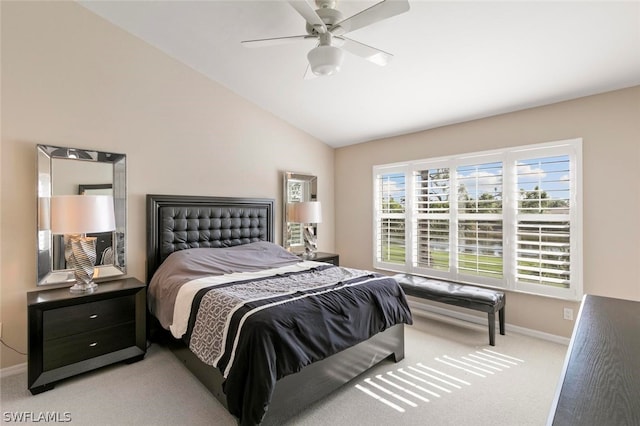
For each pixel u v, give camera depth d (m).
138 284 2.70
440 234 3.89
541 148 3.09
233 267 3.05
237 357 1.71
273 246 3.76
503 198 3.34
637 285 2.61
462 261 3.68
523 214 3.22
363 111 3.79
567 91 2.81
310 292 2.22
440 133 3.90
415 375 2.42
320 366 1.99
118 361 2.52
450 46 2.46
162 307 2.68
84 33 2.75
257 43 2.13
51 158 2.58
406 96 3.30
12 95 2.42
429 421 1.89
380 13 1.79
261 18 2.54
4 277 2.40
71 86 2.69
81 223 2.37
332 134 4.62
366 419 1.91
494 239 3.41
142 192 3.10
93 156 2.77
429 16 2.17
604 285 2.76
